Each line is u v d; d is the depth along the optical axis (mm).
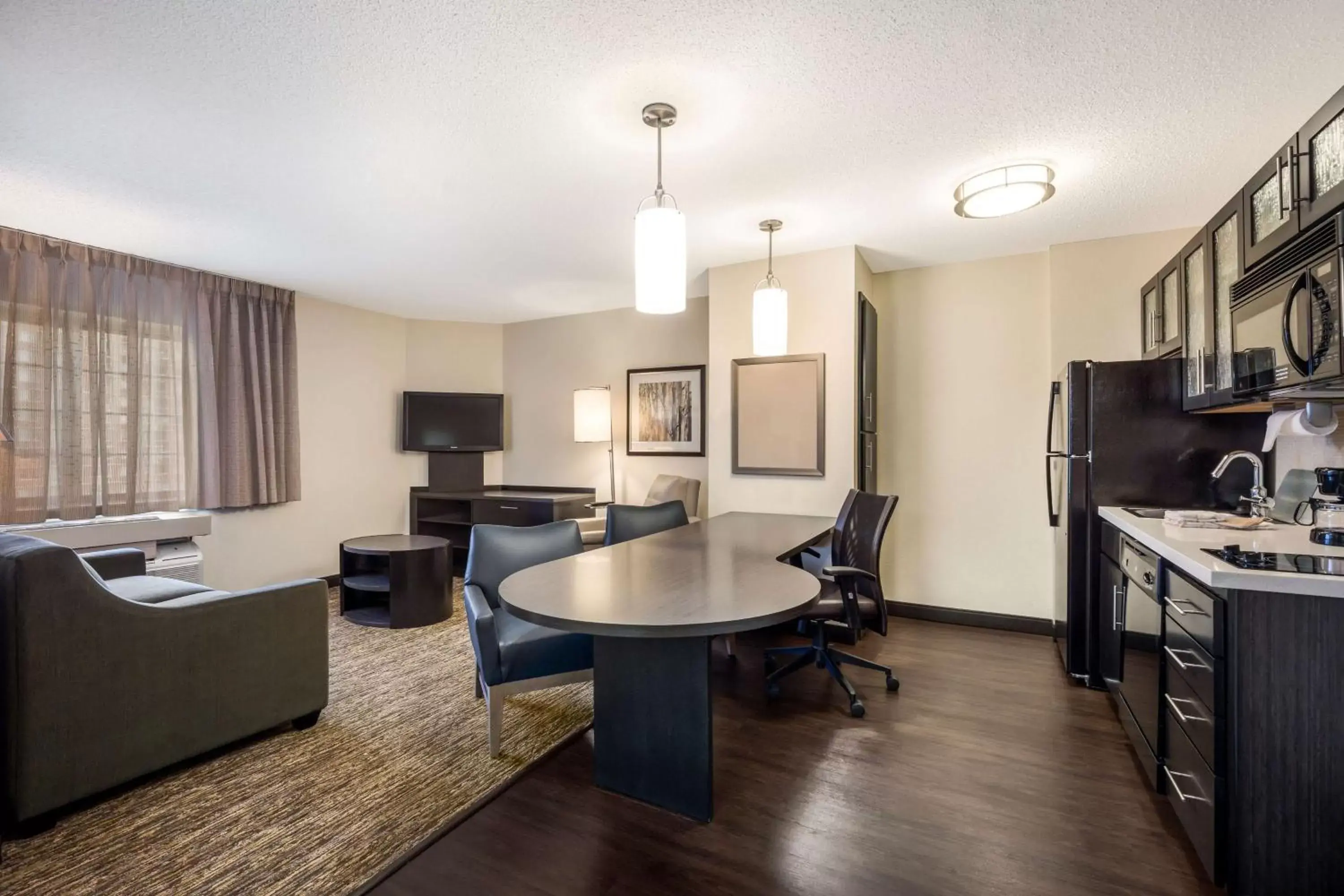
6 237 3182
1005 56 1789
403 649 3461
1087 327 3439
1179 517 2273
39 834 1777
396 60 1800
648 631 1467
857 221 3121
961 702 2691
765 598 1711
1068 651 2941
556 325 5453
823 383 3580
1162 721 1937
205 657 2162
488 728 2387
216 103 2020
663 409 4906
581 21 1630
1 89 1923
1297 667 1414
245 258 3740
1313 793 1403
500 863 1644
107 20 1606
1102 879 1575
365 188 2703
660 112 2084
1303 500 2195
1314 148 1605
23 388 3238
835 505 3564
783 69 1854
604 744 2012
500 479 5738
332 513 4879
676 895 1524
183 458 3934
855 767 2141
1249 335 1992
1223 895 1517
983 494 3799
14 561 1755
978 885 1556
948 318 3895
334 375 4914
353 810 1906
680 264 1952
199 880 1590
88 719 1874
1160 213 3018
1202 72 1862
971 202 2678
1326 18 1615
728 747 2291
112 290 3600
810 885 1555
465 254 3680
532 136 2250
